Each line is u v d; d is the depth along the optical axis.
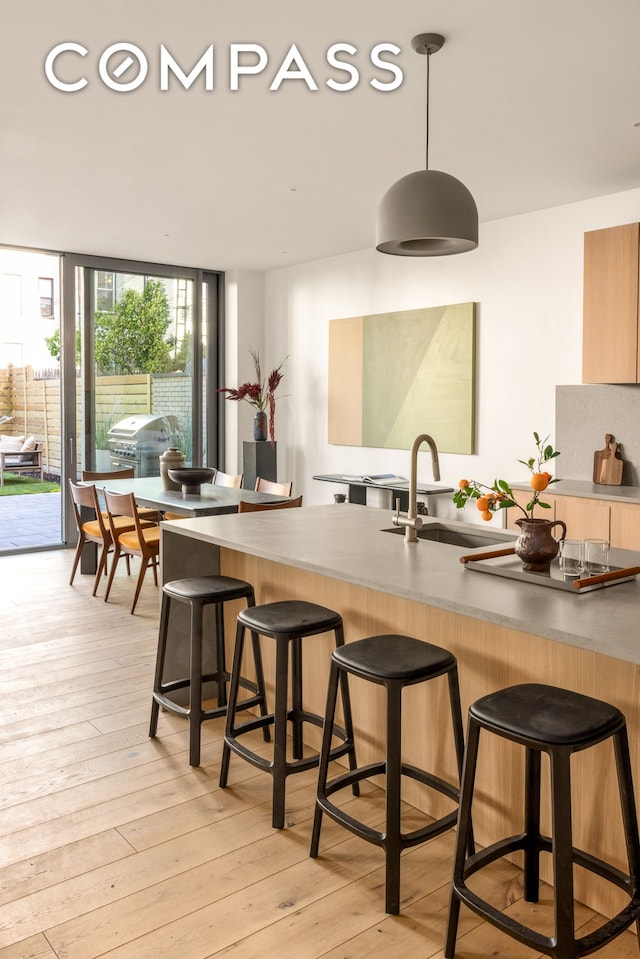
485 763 2.36
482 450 5.79
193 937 1.98
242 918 2.06
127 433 7.43
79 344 7.07
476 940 1.98
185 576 3.48
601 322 4.63
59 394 7.07
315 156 4.23
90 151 4.15
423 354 6.16
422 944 1.97
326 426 7.20
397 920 2.06
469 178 4.59
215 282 7.90
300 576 3.11
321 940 1.98
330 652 2.98
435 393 6.07
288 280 7.57
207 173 4.55
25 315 9.12
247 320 7.80
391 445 6.49
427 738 2.58
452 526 3.30
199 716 2.93
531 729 1.72
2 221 5.76
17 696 3.62
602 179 4.61
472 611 2.03
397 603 2.68
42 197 5.09
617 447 4.92
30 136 3.92
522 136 3.90
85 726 3.30
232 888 2.19
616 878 1.85
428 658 2.19
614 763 2.01
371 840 2.11
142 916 2.07
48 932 2.00
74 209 5.39
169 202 5.21
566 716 1.78
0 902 2.12
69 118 3.68
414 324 6.23
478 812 2.39
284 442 7.72
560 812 1.67
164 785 2.79
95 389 7.20
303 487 7.52
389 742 2.08
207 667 3.64
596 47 2.97
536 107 3.53
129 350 7.38
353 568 2.49
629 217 4.84
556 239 5.23
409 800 2.66
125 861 2.32
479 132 3.85
